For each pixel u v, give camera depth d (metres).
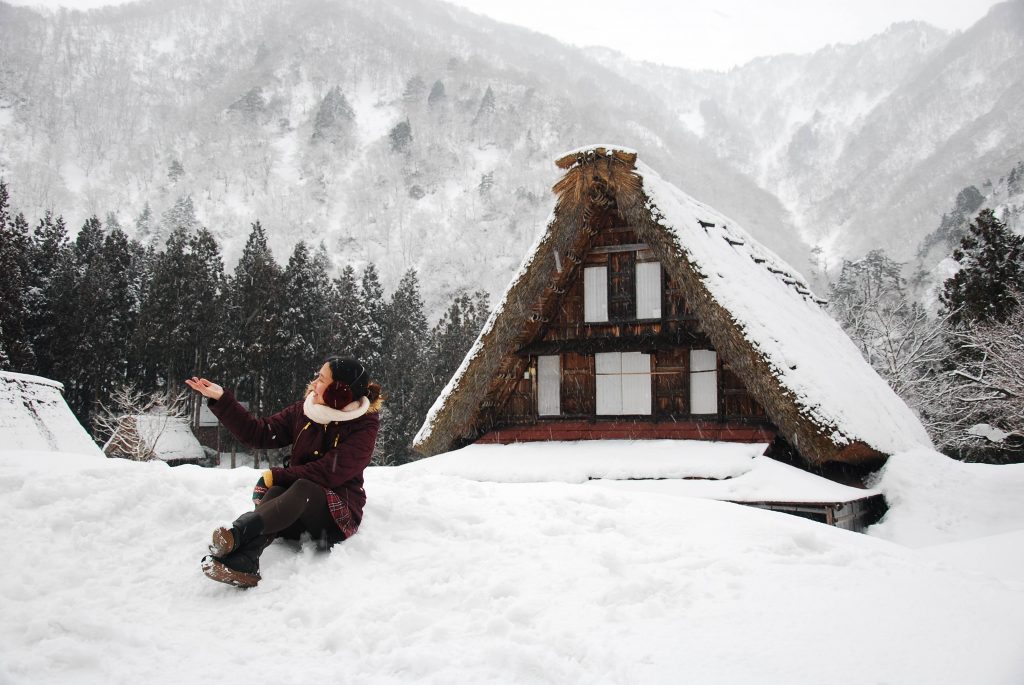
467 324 42.72
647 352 12.59
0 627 2.91
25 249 36.66
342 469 3.93
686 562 3.78
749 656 2.73
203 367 40.53
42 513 4.07
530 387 13.55
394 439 40.28
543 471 11.20
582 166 12.36
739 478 10.03
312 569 3.67
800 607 3.24
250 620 3.16
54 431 13.96
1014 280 25.58
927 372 25.59
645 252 12.91
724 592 3.44
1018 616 3.13
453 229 158.00
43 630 2.86
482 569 3.72
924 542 9.73
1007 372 20.17
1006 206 94.62
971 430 21.44
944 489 10.81
